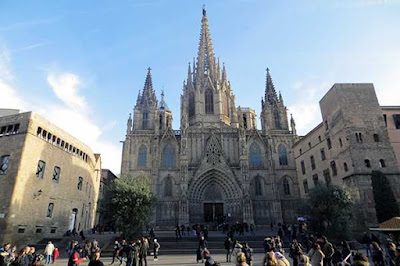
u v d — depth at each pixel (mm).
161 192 62156
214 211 61875
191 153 67062
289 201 63938
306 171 56500
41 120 37375
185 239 38875
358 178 38344
